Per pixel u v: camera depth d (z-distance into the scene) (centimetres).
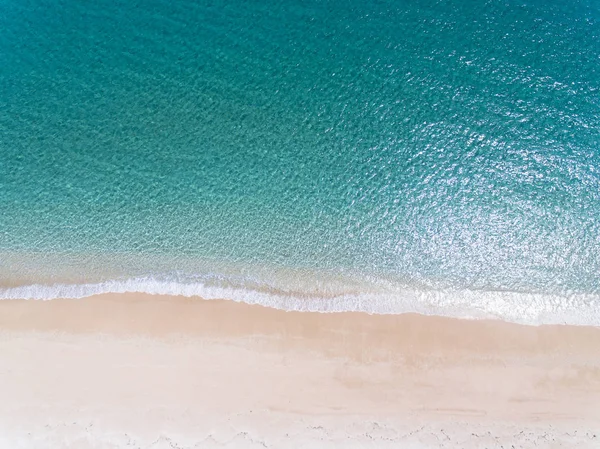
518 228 1409
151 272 1336
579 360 1173
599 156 1535
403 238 1405
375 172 1527
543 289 1302
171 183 1503
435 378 1155
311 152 1566
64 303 1263
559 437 1091
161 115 1633
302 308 1266
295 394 1136
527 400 1129
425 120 1628
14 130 1598
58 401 1117
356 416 1114
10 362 1159
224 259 1368
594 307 1264
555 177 1498
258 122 1620
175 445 1088
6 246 1384
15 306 1257
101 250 1383
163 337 1204
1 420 1097
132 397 1125
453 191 1484
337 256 1377
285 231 1419
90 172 1520
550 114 1627
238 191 1491
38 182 1500
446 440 1092
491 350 1190
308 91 1689
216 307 1260
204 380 1147
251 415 1112
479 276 1331
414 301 1286
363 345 1198
